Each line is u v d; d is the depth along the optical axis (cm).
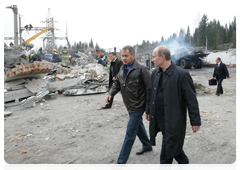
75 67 1343
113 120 461
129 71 255
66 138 368
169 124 199
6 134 394
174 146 200
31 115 528
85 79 904
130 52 255
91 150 316
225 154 280
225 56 2916
